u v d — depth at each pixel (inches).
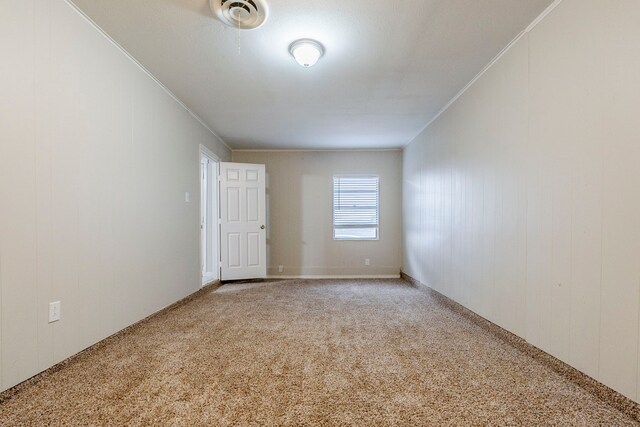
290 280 217.6
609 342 62.4
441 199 152.4
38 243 69.4
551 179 78.3
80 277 81.6
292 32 91.5
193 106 148.7
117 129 97.4
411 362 81.5
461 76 117.6
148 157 115.7
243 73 116.6
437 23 86.9
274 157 234.8
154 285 119.6
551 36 78.5
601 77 64.2
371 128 182.9
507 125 97.2
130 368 77.2
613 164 61.7
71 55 79.0
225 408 60.5
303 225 233.1
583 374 68.6
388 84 125.2
